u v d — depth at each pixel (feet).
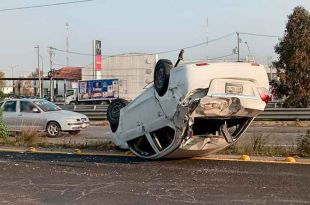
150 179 38.52
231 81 40.86
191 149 44.16
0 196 33.63
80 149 57.21
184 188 35.19
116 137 51.52
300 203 30.63
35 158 50.47
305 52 131.54
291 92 133.80
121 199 32.35
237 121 45.42
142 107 46.57
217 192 33.78
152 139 45.98
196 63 40.75
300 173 39.81
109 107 53.36
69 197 33.09
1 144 62.80
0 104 84.23
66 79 348.79
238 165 43.93
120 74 326.65
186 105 40.29
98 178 39.32
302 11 133.08
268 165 43.70
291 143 61.52
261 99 41.65
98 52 284.41
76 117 83.56
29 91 427.74
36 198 32.91
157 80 43.68
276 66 139.03
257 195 32.73
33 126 81.82
